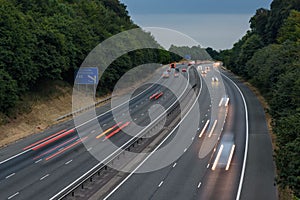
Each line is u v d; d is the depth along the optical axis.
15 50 66.19
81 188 38.62
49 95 80.00
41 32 75.94
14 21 67.69
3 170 44.44
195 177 42.59
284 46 77.44
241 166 46.22
